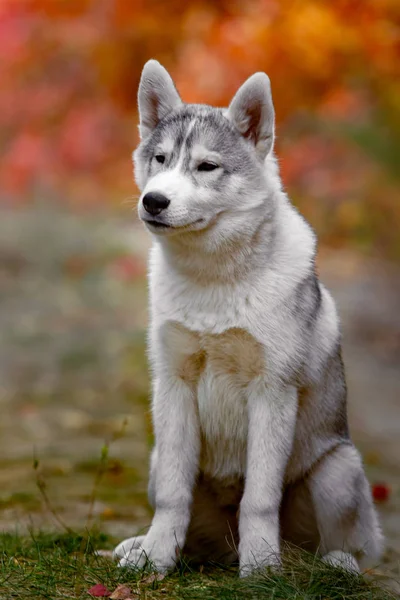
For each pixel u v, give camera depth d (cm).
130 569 760
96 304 2461
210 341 785
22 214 4012
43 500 1064
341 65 1791
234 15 1859
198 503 840
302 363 789
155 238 794
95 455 1270
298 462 827
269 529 770
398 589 798
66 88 2670
